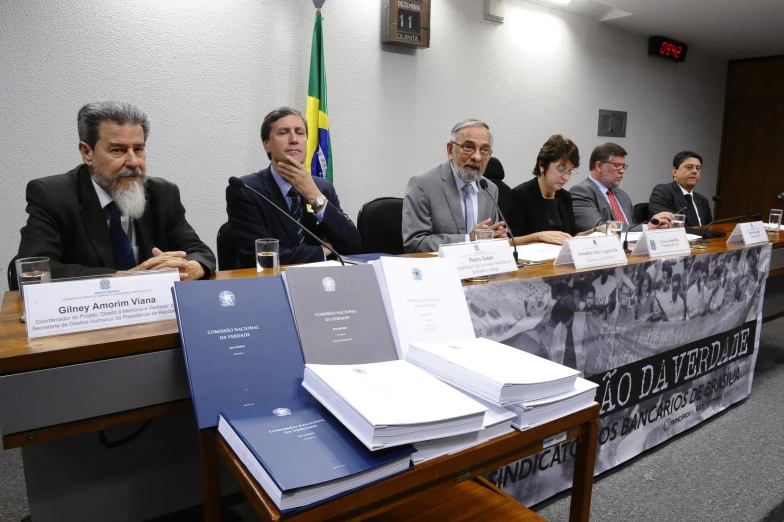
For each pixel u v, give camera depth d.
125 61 2.48
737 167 6.32
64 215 1.42
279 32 2.91
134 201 1.45
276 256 1.30
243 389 0.84
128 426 1.12
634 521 1.46
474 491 1.06
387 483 0.68
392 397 0.76
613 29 4.73
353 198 3.34
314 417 0.79
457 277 1.16
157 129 2.61
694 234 2.44
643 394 1.74
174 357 0.90
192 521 1.23
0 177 2.27
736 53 5.79
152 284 0.97
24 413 0.78
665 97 5.45
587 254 1.53
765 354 2.95
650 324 1.69
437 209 2.19
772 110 5.96
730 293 2.04
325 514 0.64
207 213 2.81
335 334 0.96
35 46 2.27
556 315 1.40
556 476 1.53
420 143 3.60
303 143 1.97
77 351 0.81
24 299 0.86
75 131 2.41
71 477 1.07
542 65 4.22
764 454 1.85
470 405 0.77
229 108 2.80
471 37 3.73
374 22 3.24
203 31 2.67
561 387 0.88
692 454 1.85
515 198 2.61
